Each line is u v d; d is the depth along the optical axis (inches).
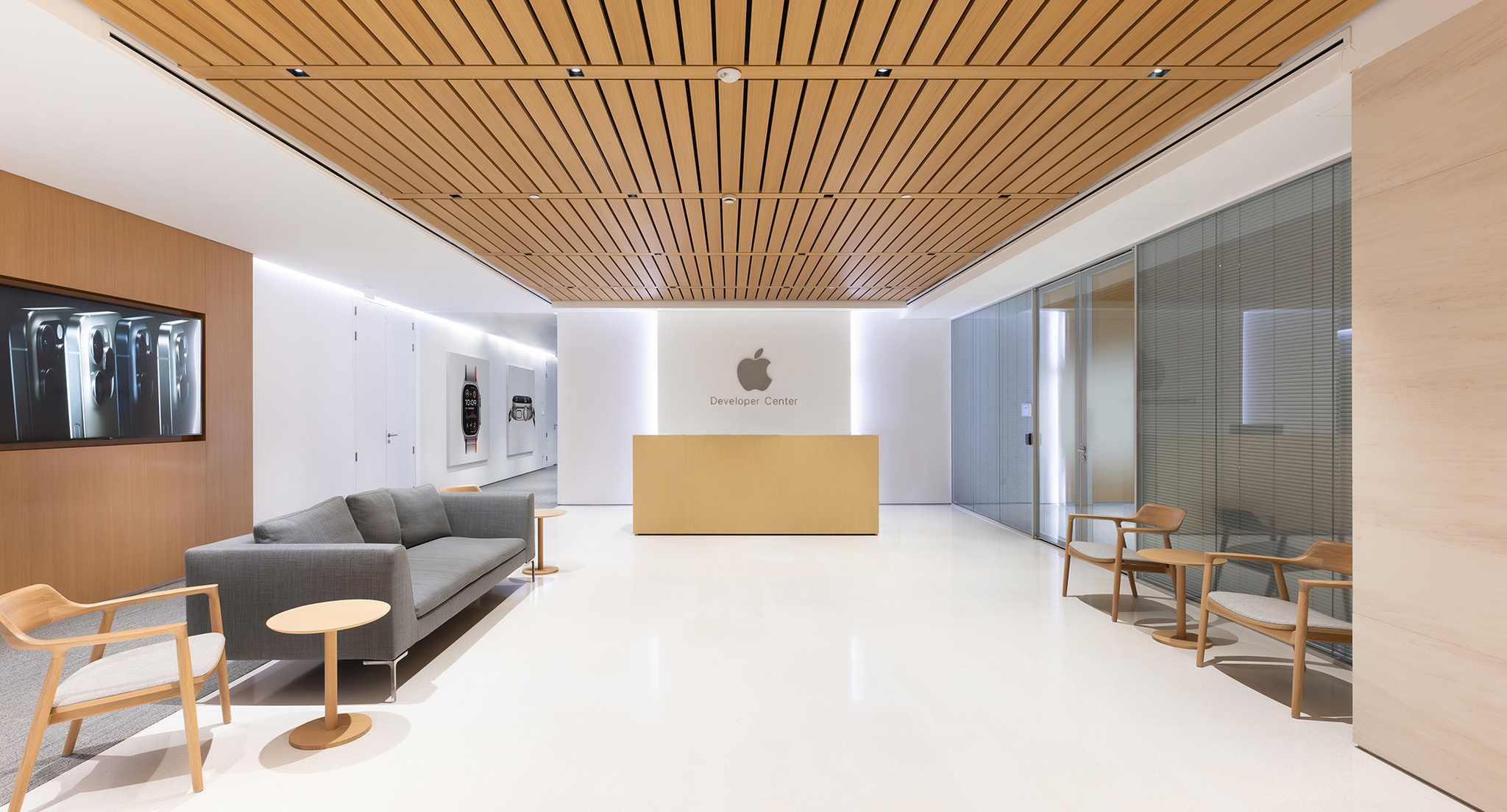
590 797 95.6
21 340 166.9
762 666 145.6
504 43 103.8
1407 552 100.5
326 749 109.1
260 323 259.4
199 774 97.0
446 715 121.9
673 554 261.3
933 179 169.3
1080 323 253.9
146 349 202.1
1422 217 96.6
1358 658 109.3
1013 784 99.2
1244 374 170.2
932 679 138.4
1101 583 217.8
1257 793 96.7
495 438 537.6
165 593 113.1
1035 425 292.7
